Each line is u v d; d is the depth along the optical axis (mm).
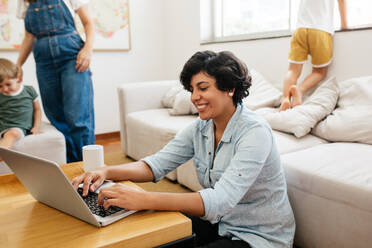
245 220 1071
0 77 2020
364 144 1660
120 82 3959
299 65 2240
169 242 809
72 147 2482
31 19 2271
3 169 1896
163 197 876
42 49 2316
